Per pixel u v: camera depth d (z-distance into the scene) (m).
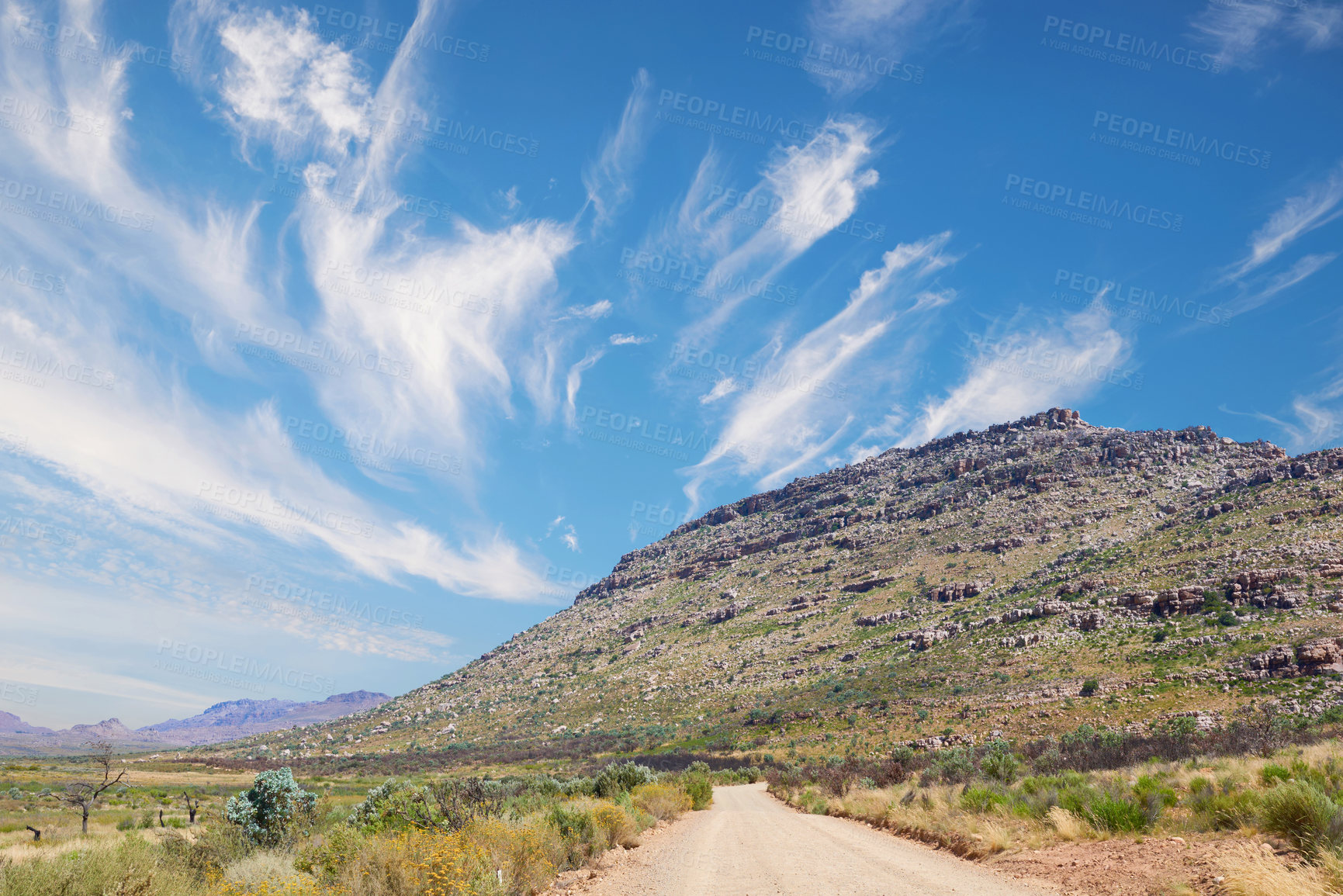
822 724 93.19
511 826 13.21
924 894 8.96
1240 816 10.40
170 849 12.02
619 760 89.00
